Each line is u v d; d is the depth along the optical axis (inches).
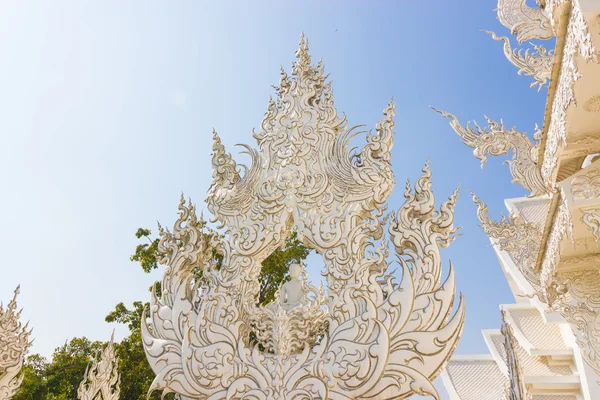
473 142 359.3
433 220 292.0
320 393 258.4
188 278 313.1
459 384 579.5
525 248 365.7
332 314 278.5
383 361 256.8
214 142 354.0
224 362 277.6
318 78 360.8
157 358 287.0
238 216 323.3
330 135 333.7
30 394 722.2
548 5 214.5
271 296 590.6
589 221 244.2
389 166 312.7
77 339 800.3
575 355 462.6
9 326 294.2
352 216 301.3
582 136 254.4
